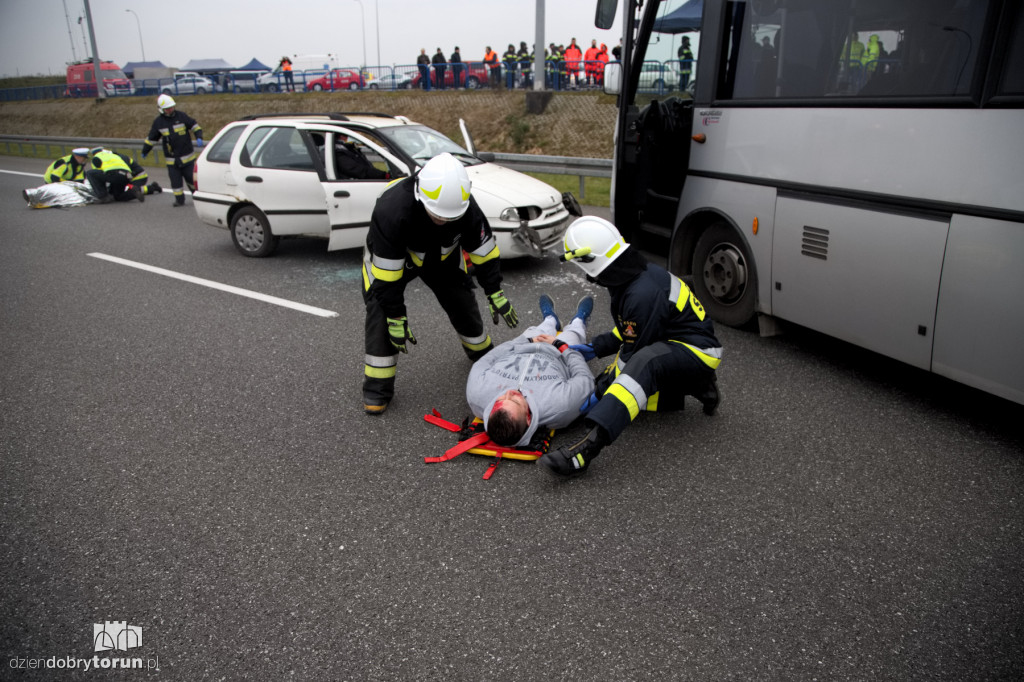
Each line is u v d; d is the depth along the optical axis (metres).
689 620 2.56
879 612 2.59
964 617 2.56
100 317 5.94
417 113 22.94
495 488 3.39
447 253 3.86
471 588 2.74
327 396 4.39
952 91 3.59
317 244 8.52
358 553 2.95
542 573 2.81
